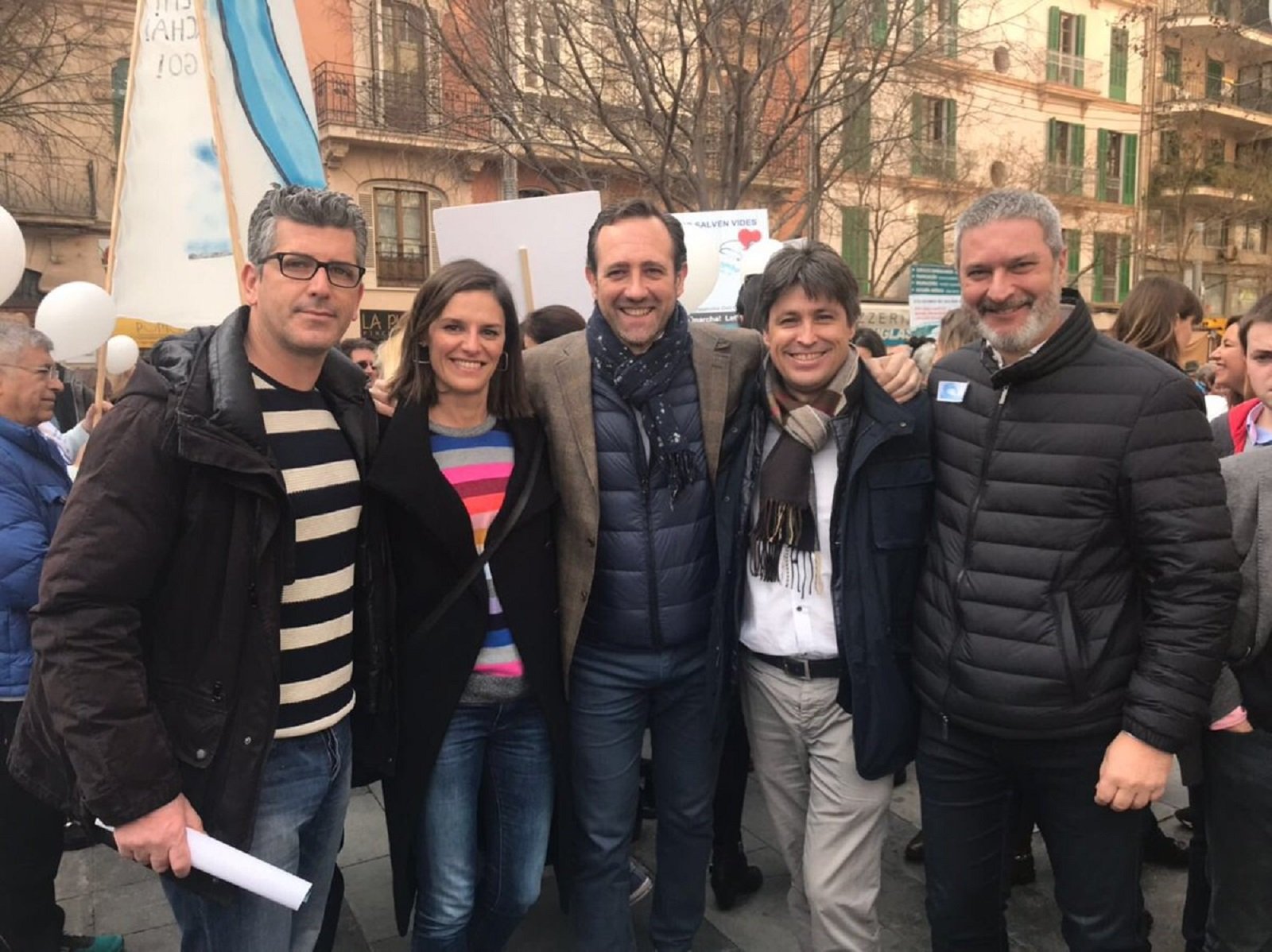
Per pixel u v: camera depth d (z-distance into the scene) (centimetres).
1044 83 2144
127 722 154
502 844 231
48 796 166
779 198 1254
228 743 167
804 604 222
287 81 379
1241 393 306
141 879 312
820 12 842
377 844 333
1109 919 194
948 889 211
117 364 528
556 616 229
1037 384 190
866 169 1500
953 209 1853
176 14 358
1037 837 339
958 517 200
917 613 212
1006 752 197
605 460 226
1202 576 176
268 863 176
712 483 231
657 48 860
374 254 1609
